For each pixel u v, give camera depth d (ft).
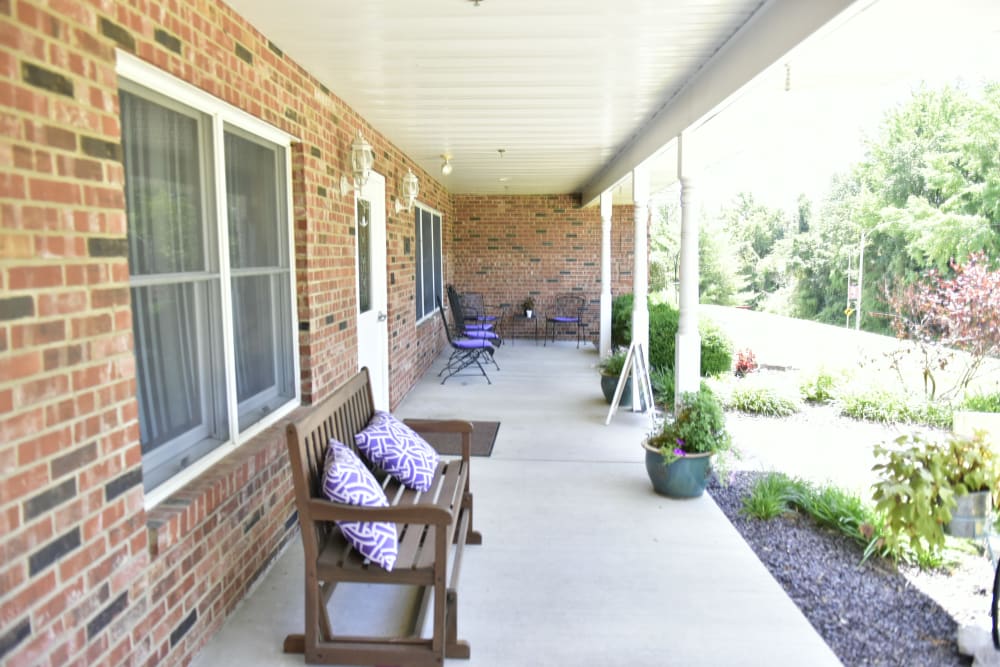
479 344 26.71
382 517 7.52
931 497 9.96
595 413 20.95
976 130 51.13
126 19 6.68
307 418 8.23
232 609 8.95
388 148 20.39
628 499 13.44
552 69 12.90
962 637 8.10
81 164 5.88
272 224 11.48
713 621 8.87
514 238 39.14
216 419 9.29
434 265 32.09
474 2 9.44
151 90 7.65
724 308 78.95
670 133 15.83
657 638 8.47
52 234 5.50
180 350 8.29
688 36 11.07
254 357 10.62
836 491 12.67
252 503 9.57
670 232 91.66
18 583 5.09
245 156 10.36
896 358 24.99
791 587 9.89
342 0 9.22
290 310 12.17
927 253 52.80
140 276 7.37
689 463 13.20
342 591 9.64
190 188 8.56
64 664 5.59
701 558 10.75
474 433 18.51
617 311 34.32
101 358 6.10
